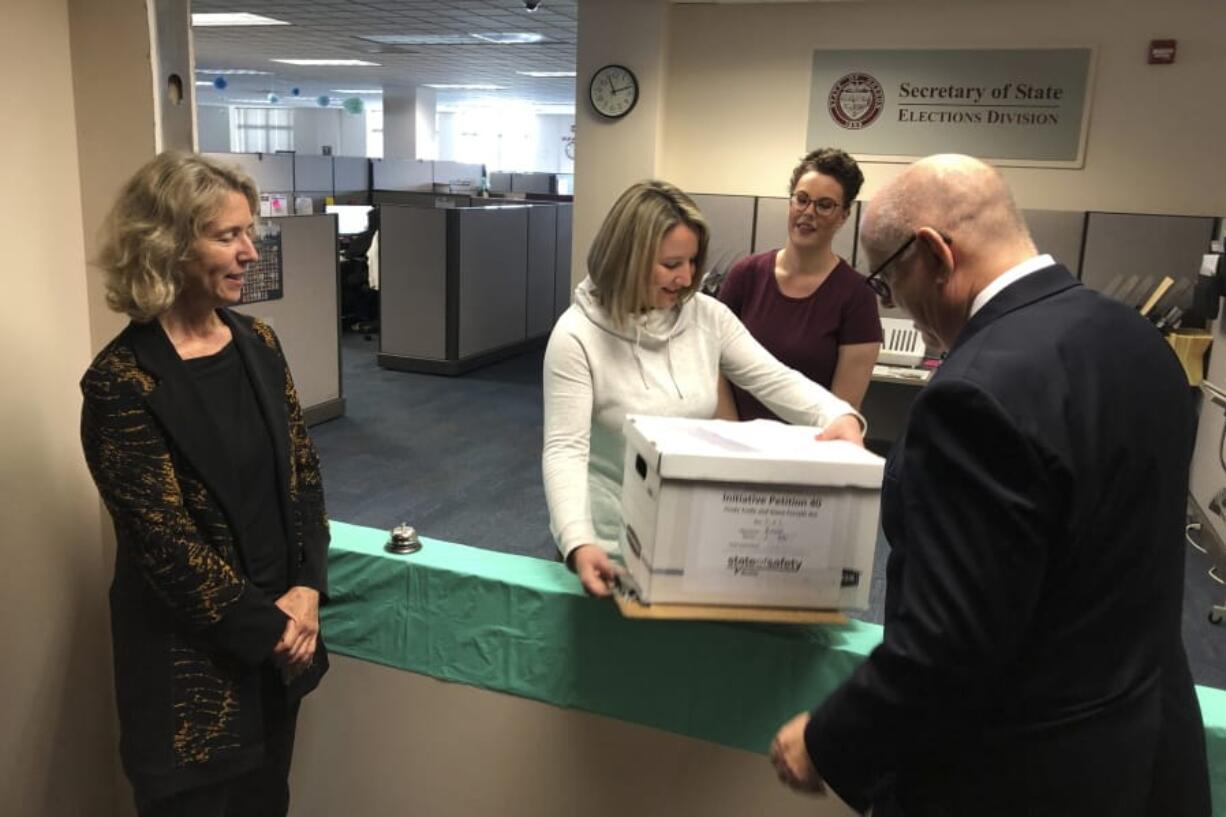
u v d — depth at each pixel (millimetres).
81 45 1483
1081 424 782
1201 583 3510
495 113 17312
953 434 789
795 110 5023
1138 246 4520
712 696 1283
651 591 1052
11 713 1500
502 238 6719
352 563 1456
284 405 1319
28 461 1477
